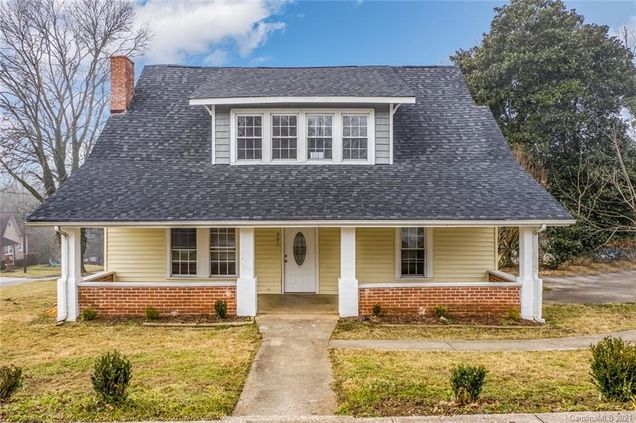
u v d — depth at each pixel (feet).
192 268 41.96
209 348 25.96
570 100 69.67
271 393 18.92
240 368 22.22
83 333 29.66
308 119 39.93
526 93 73.26
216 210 33.14
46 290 53.88
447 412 16.12
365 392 18.34
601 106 71.00
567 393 18.11
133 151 40.32
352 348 25.75
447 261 42.34
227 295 33.91
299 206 33.60
